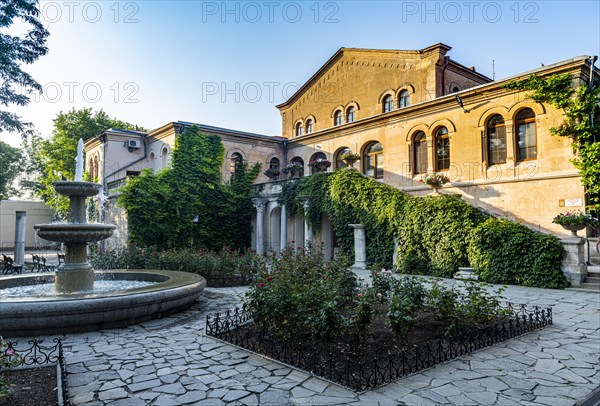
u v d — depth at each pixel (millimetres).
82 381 5070
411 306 6344
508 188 17297
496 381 5039
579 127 14789
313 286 6922
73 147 37281
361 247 19328
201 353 6215
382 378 4820
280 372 5336
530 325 7672
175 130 24484
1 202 38688
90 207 28469
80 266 9594
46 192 38000
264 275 7773
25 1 19000
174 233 22562
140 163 28484
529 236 13953
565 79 15320
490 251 14734
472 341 6500
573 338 7043
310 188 22031
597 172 14375
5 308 6793
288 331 6367
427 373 5266
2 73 20500
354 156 20703
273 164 28906
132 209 21234
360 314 5879
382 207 18641
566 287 13031
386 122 22922
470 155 18781
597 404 4402
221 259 14664
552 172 15883
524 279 13758
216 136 25500
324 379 5031
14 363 4324
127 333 7434
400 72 25453
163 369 5504
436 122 20297
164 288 8508
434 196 17359
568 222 13125
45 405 4234
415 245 17359
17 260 20922
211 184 24500
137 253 15195
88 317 7391
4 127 22000
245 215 26031
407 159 21703
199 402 4438
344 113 28812
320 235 21750
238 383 4973
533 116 16766
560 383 5000
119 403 4422
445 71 24234
